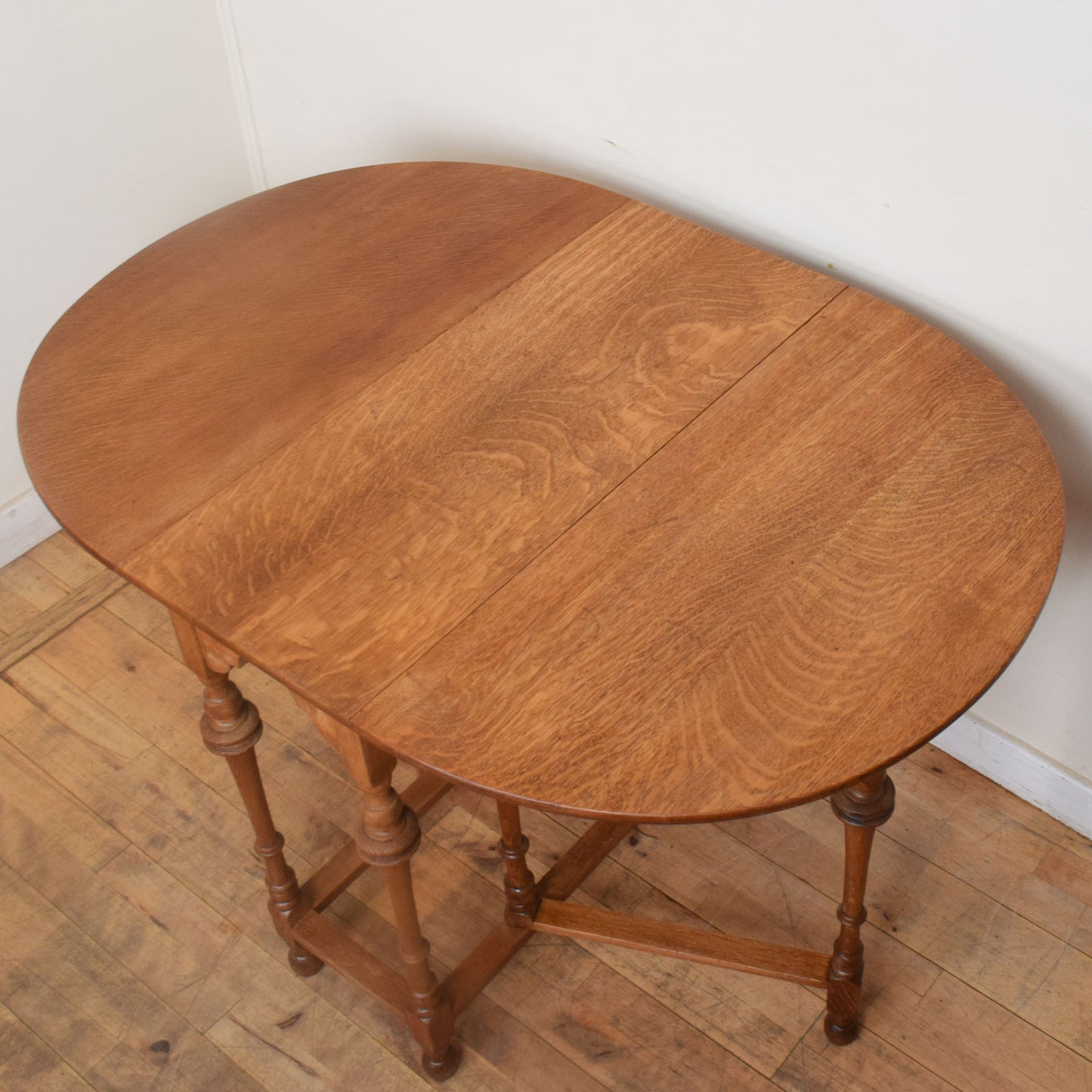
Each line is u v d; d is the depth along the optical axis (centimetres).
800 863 202
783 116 167
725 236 176
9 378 237
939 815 208
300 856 206
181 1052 183
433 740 117
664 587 130
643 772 114
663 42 173
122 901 200
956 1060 180
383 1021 186
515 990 189
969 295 165
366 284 171
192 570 135
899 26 149
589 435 148
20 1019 187
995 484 139
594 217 181
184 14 229
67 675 231
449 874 203
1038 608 126
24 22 208
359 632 128
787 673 122
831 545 134
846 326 160
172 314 168
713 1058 181
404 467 145
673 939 178
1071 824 205
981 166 153
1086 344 157
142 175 240
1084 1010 184
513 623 128
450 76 206
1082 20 135
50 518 253
